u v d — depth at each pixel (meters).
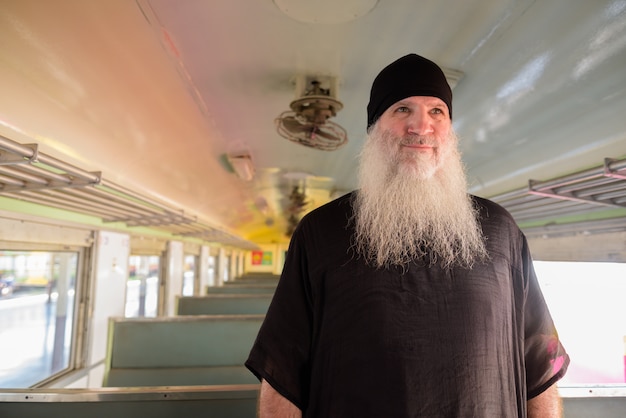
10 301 7.65
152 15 1.44
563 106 2.00
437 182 0.87
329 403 0.74
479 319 0.75
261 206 7.10
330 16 1.48
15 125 1.80
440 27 1.53
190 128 2.62
